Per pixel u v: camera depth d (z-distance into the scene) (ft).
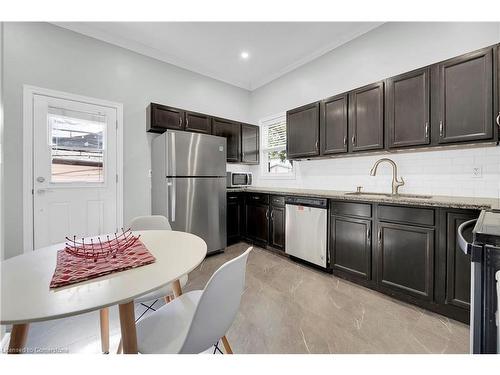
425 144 6.37
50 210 7.80
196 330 2.56
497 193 6.13
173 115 10.06
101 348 4.47
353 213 7.16
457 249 5.25
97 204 8.79
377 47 8.46
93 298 2.30
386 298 6.35
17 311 2.06
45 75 7.69
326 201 7.85
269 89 12.96
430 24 7.25
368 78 8.72
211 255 9.96
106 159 8.98
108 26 8.50
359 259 7.05
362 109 7.77
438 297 5.55
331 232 7.79
